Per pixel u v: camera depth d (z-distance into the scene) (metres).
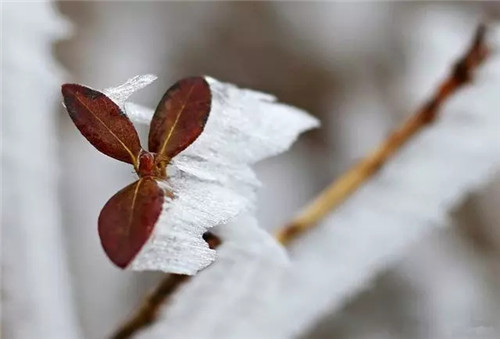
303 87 1.02
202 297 0.33
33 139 0.36
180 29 1.01
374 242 0.37
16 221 0.35
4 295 0.35
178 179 0.27
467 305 0.78
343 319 0.79
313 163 0.99
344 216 0.38
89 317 0.81
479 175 0.38
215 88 0.30
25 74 0.36
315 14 1.02
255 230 0.31
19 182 0.36
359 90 1.01
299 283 0.36
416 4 0.93
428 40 0.68
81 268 0.82
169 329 0.33
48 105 0.37
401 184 0.38
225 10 1.02
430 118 0.39
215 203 0.27
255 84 1.02
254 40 1.02
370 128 0.98
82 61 0.94
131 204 0.25
